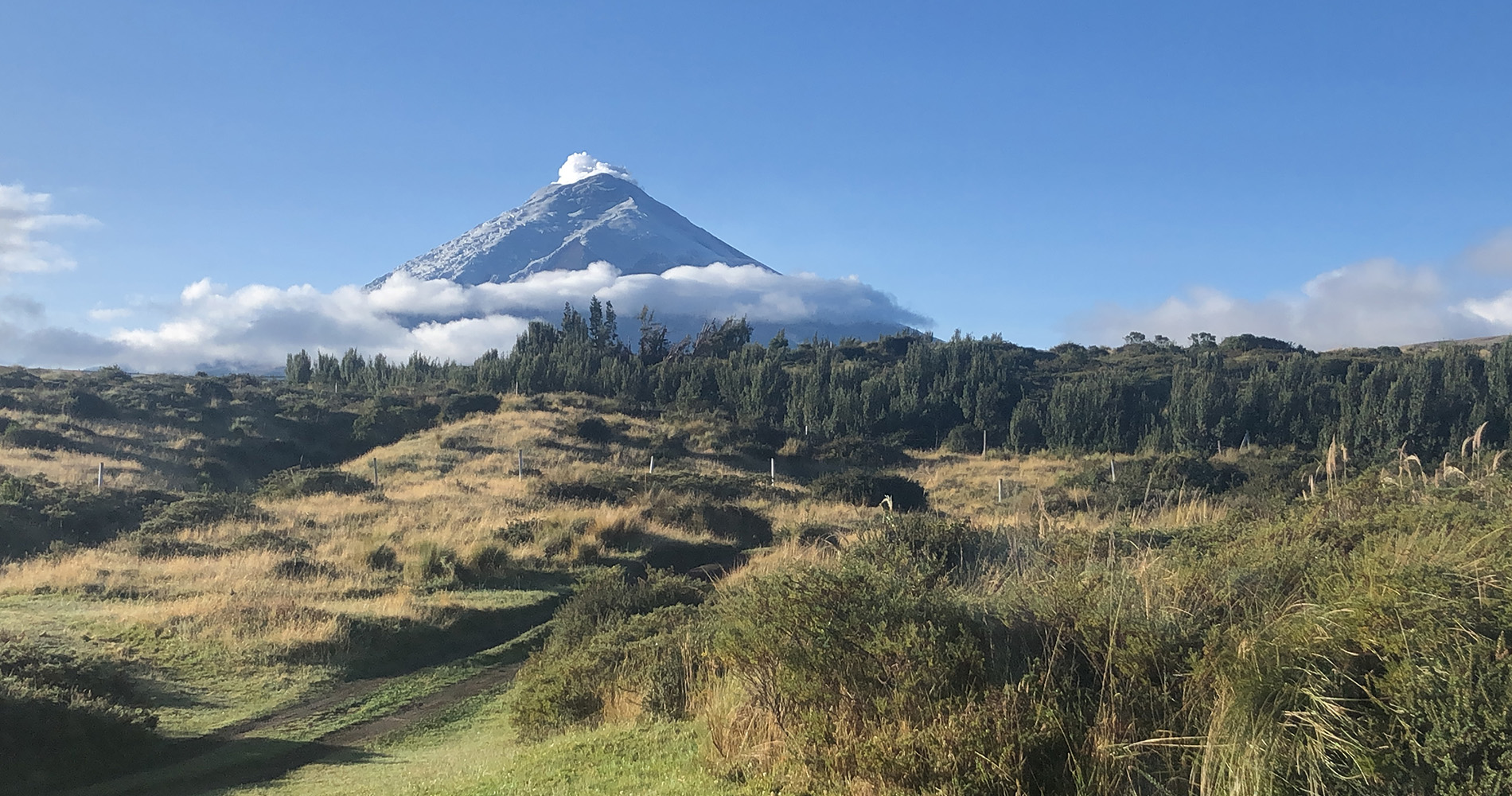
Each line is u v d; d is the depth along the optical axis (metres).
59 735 8.16
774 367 57.75
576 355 62.94
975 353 56.53
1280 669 4.23
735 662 5.62
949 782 4.22
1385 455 33.84
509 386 59.62
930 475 39.94
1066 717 4.40
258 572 16.47
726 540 23.31
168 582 15.68
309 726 10.06
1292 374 44.22
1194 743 4.23
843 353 81.31
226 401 45.31
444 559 17.77
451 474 33.31
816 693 4.96
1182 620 4.79
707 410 54.31
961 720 4.40
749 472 39.62
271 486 29.06
